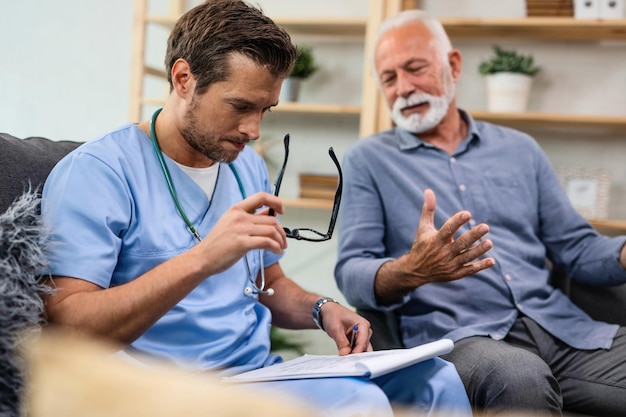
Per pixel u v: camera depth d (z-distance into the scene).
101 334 1.07
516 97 2.77
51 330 1.06
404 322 1.75
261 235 1.05
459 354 1.53
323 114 3.21
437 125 1.96
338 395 0.99
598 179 2.73
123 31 3.43
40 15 3.50
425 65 1.93
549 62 2.94
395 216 1.87
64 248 1.12
